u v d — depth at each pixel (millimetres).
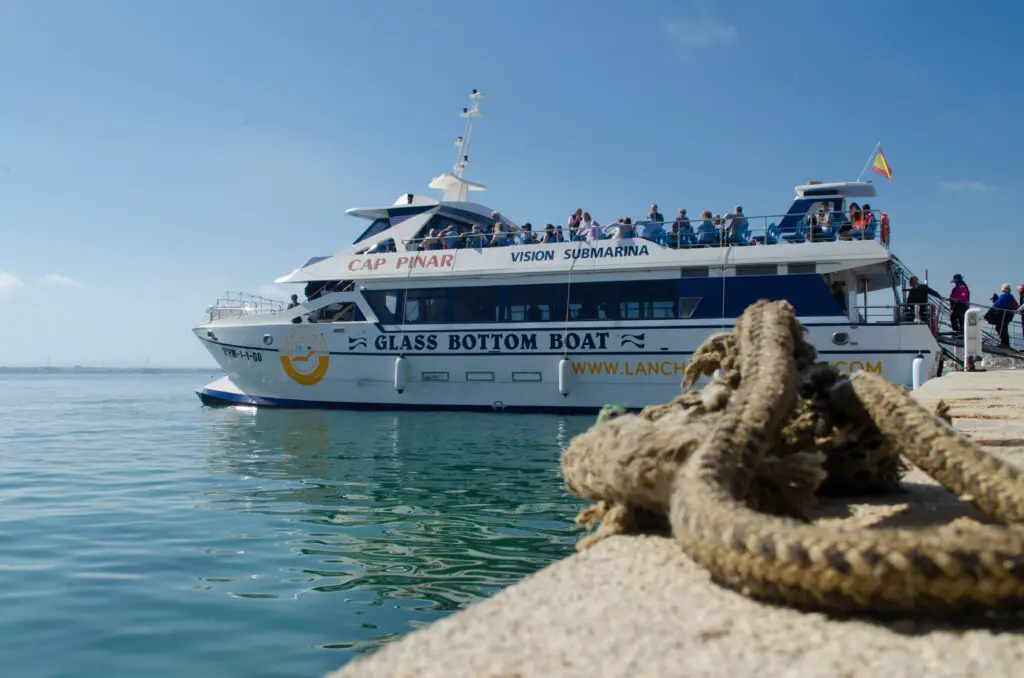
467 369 20578
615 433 2619
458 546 6602
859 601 1479
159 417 22750
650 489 2371
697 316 18922
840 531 1521
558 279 20031
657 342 19141
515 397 20203
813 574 1488
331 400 21766
